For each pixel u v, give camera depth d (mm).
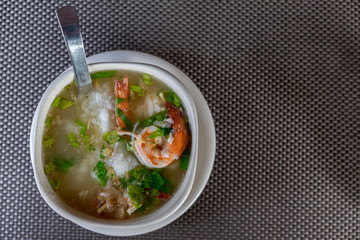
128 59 389
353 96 453
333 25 455
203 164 389
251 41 454
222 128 450
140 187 365
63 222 447
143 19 453
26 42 448
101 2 451
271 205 450
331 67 455
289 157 451
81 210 371
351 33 455
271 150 450
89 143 371
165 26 453
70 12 331
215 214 449
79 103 369
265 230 449
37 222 446
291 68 454
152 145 362
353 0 454
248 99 451
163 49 452
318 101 453
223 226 449
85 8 450
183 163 371
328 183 451
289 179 451
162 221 389
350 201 449
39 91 447
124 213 369
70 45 332
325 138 452
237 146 450
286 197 451
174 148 359
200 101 394
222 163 449
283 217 449
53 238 446
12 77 446
